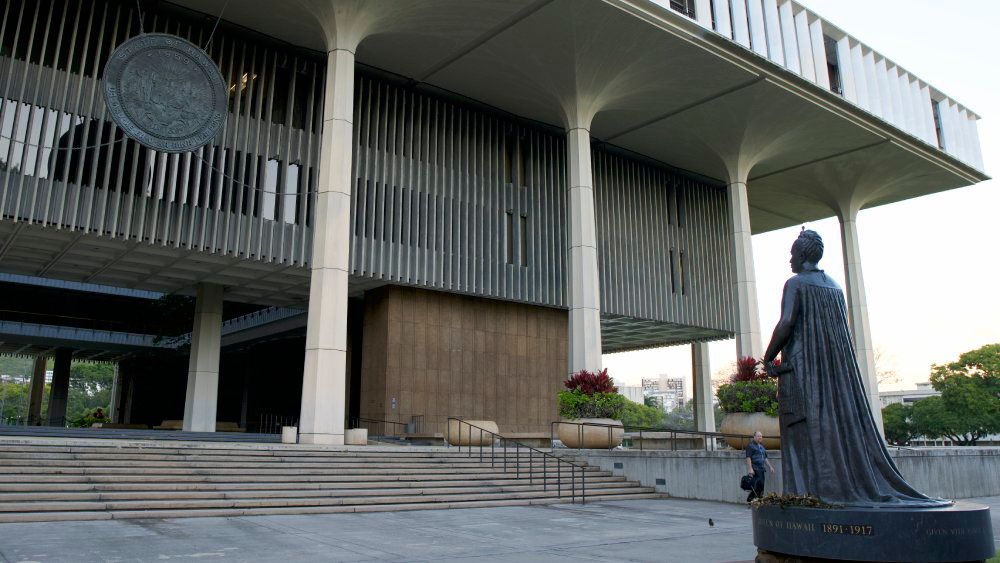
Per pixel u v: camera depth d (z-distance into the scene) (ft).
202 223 59.00
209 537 26.11
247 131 62.59
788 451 16.67
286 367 112.68
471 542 26.50
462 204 76.28
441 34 64.28
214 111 57.36
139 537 25.67
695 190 102.27
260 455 42.93
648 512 39.63
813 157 93.04
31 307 108.88
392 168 71.10
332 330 54.39
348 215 57.11
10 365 287.89
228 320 112.16
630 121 82.23
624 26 63.57
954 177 100.42
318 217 56.90
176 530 27.76
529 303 82.07
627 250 91.04
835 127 83.76
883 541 14.12
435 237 73.05
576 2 60.03
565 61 67.87
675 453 49.73
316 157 66.54
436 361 74.69
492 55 67.82
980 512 14.78
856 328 100.32
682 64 69.87
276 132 64.75
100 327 113.29
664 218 96.84
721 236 104.27
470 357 77.25
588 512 38.96
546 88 72.23
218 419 128.47
